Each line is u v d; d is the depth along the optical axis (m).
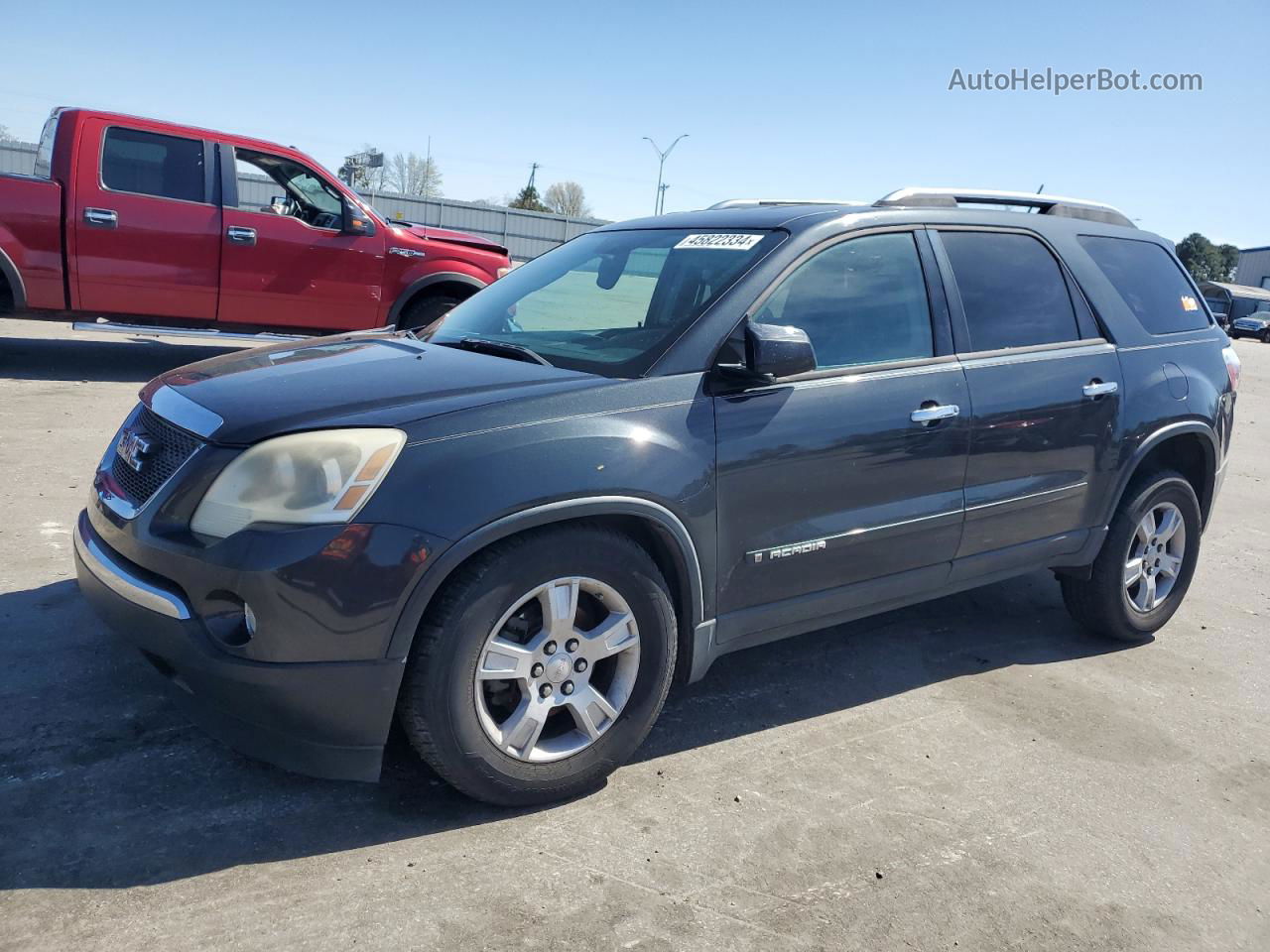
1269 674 4.25
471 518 2.49
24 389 7.96
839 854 2.71
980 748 3.39
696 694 3.63
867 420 3.28
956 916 2.50
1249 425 12.48
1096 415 3.99
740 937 2.36
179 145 8.20
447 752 2.59
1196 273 88.00
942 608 4.79
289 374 2.96
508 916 2.36
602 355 3.10
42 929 2.18
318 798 2.77
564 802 2.86
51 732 2.98
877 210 3.62
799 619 3.31
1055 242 4.14
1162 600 4.50
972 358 3.66
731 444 2.99
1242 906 2.65
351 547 2.40
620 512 2.73
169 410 2.84
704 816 2.84
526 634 2.72
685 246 3.57
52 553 4.41
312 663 2.41
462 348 3.38
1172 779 3.28
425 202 38.72
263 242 8.51
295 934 2.24
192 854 2.49
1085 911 2.57
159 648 2.51
